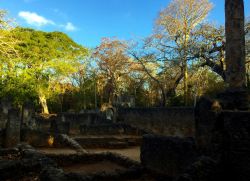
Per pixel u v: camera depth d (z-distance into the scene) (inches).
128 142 811.4
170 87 1328.7
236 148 281.1
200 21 1286.9
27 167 373.7
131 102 1621.6
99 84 1904.5
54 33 1791.3
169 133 956.6
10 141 697.0
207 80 1262.3
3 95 1253.1
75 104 1895.9
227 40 362.0
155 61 1327.5
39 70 1594.5
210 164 284.4
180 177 281.1
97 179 343.9
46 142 732.0
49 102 1807.3
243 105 321.4
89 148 771.4
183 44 1237.1
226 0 363.9
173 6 1295.5
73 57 1813.5
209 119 305.7
